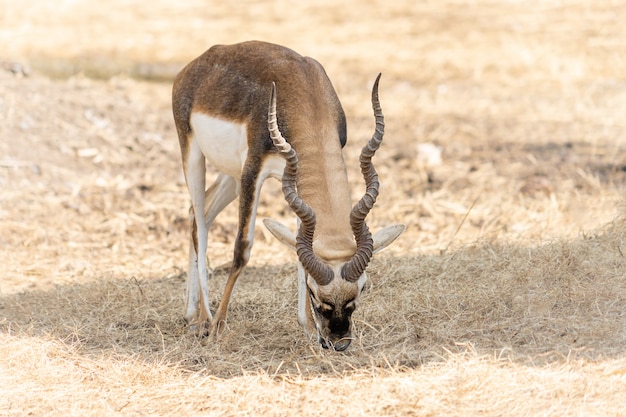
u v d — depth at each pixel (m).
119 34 76.75
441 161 47.59
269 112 22.72
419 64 67.00
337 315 23.02
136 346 26.70
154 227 38.81
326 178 24.45
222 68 27.27
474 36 73.56
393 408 21.78
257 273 32.81
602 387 22.09
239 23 80.50
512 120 54.66
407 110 57.34
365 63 67.50
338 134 25.58
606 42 68.75
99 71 64.62
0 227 37.41
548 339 25.06
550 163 46.25
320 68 26.50
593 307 26.52
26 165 43.47
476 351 24.52
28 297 30.47
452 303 27.91
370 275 30.66
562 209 38.34
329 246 23.14
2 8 84.19
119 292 30.39
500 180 44.00
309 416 21.75
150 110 54.88
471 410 21.52
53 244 36.59
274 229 23.91
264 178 25.59
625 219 32.69
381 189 43.28
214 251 36.22
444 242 35.31
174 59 69.19
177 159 47.50
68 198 41.31
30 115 48.19
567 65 63.88
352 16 82.75
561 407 21.33
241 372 24.59
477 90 61.03
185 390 23.34
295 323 27.75
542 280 28.50
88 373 24.55
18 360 24.98
